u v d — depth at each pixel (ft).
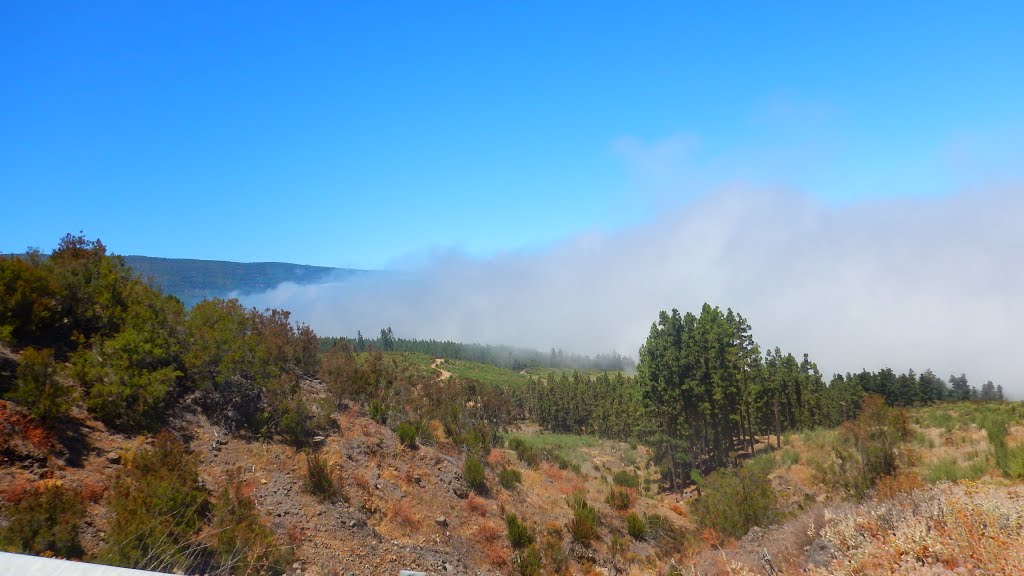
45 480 23.72
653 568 44.42
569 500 56.75
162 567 20.76
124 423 32.01
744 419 135.85
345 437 45.44
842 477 49.42
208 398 38.93
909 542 18.07
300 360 57.26
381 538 35.32
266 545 26.18
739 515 47.67
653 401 124.77
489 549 41.14
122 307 39.40
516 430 172.24
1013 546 16.38
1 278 32.96
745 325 138.51
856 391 175.42
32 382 26.91
